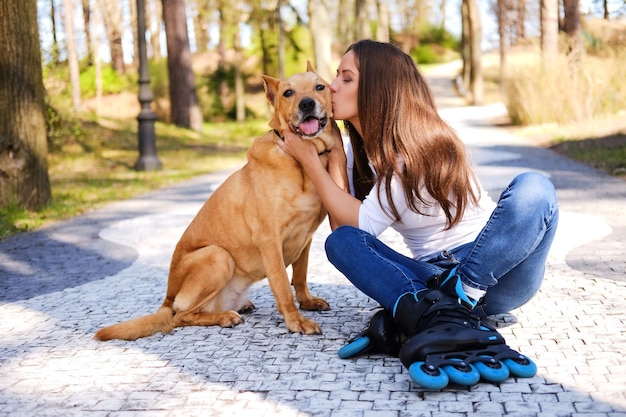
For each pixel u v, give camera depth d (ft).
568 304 11.32
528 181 8.56
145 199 30.78
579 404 7.43
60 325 12.07
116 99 105.09
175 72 72.02
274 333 10.83
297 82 10.60
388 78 9.58
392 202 9.30
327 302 12.62
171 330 11.28
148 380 8.94
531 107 54.85
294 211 10.80
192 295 11.39
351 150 11.31
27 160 26.53
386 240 18.76
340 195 9.92
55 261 18.56
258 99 109.70
